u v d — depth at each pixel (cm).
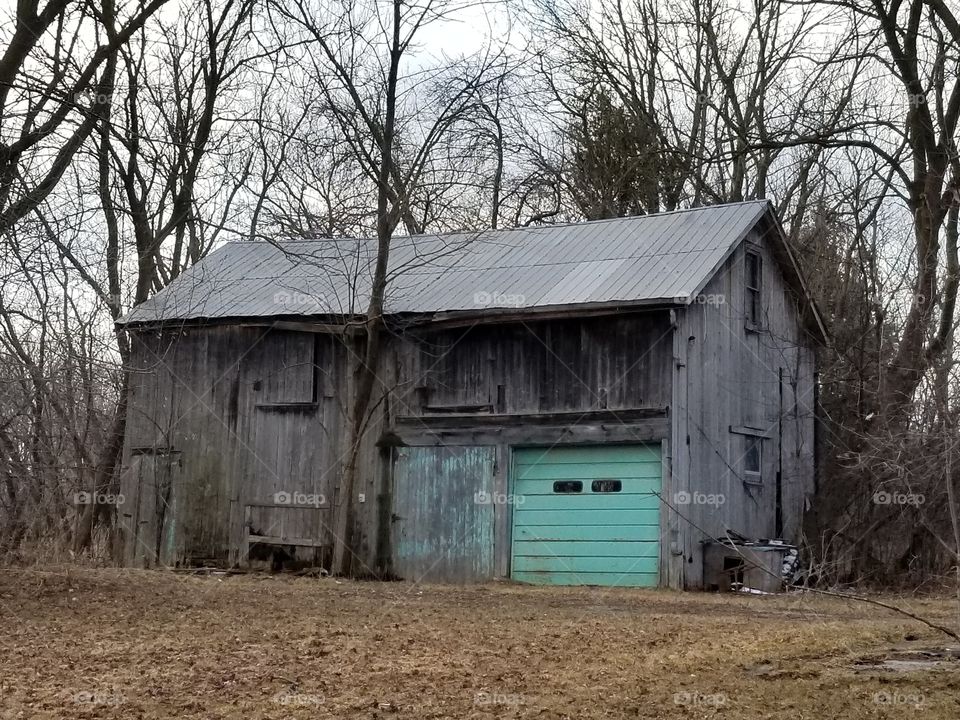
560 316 2398
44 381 2175
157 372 2780
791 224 3744
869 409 2767
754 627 1516
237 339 2725
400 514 2541
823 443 2919
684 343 2366
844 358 2814
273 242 2459
